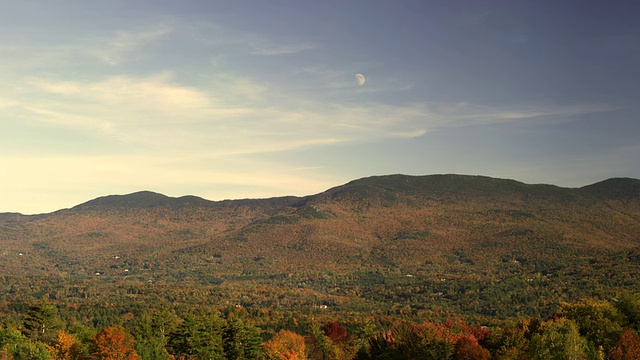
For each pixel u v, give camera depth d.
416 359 90.94
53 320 135.00
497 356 89.44
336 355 137.62
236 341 126.19
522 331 97.25
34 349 110.00
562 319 95.69
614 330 92.00
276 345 132.75
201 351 122.19
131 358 109.19
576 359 83.75
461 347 89.94
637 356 83.38
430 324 102.88
